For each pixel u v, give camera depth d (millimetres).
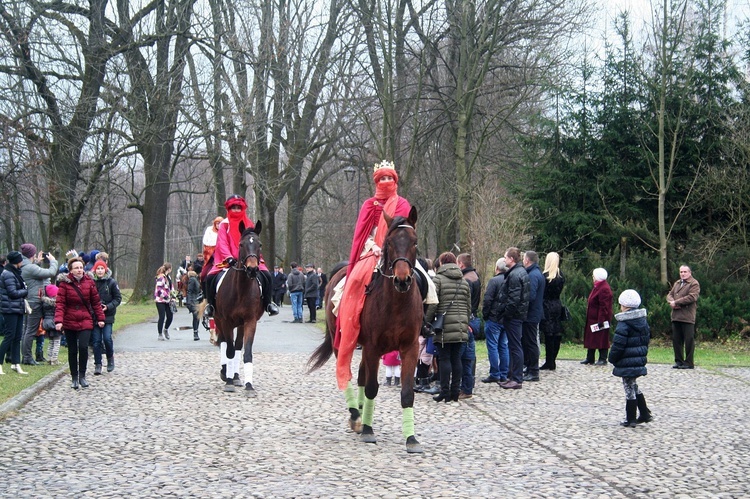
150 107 28531
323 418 9461
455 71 30906
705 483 6680
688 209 23734
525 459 7469
